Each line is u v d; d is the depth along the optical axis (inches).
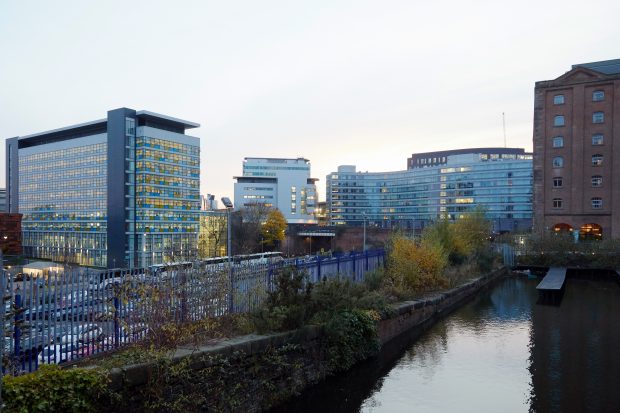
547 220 2498.8
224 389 371.9
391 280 951.6
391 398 457.4
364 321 583.2
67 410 264.5
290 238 4065.0
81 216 4773.6
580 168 2444.6
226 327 455.2
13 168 5605.3
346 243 3654.0
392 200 6638.8
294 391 446.3
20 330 313.6
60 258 4370.1
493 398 458.3
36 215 5275.6
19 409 242.4
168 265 426.6
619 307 1025.5
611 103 2407.7
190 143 4854.8
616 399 455.5
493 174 5556.1
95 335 363.3
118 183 4301.2
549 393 472.4
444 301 964.0
